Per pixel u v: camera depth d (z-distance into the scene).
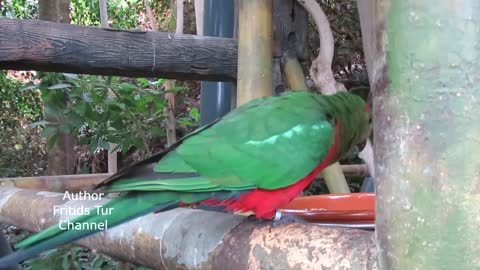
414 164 0.86
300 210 1.78
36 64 2.83
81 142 5.19
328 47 2.77
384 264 0.92
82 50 2.88
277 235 1.29
